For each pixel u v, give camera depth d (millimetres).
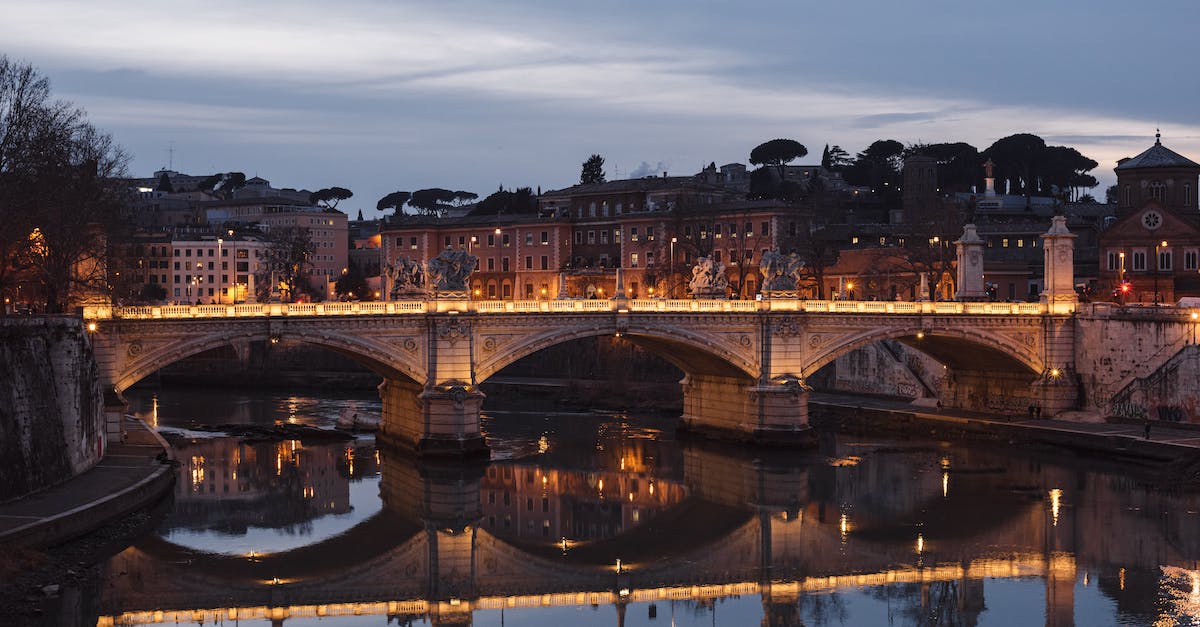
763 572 89375
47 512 84125
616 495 113062
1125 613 79188
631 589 85750
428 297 122688
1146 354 132875
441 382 120812
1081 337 141750
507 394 182375
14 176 109750
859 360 168375
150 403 176625
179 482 114750
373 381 197750
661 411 165000
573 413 165125
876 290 194750
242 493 110562
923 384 158875
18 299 147500
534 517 104938
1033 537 96812
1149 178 190750
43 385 91812
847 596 83750
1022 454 129500
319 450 133500
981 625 77375
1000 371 147500
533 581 87562
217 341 111375
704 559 92750
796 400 132875
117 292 136500
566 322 125688
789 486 116125
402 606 81625
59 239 116875
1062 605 81062
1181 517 101750
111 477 96500
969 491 112562
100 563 83750
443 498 110625
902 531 99562
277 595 82312
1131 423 133500
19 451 88125
